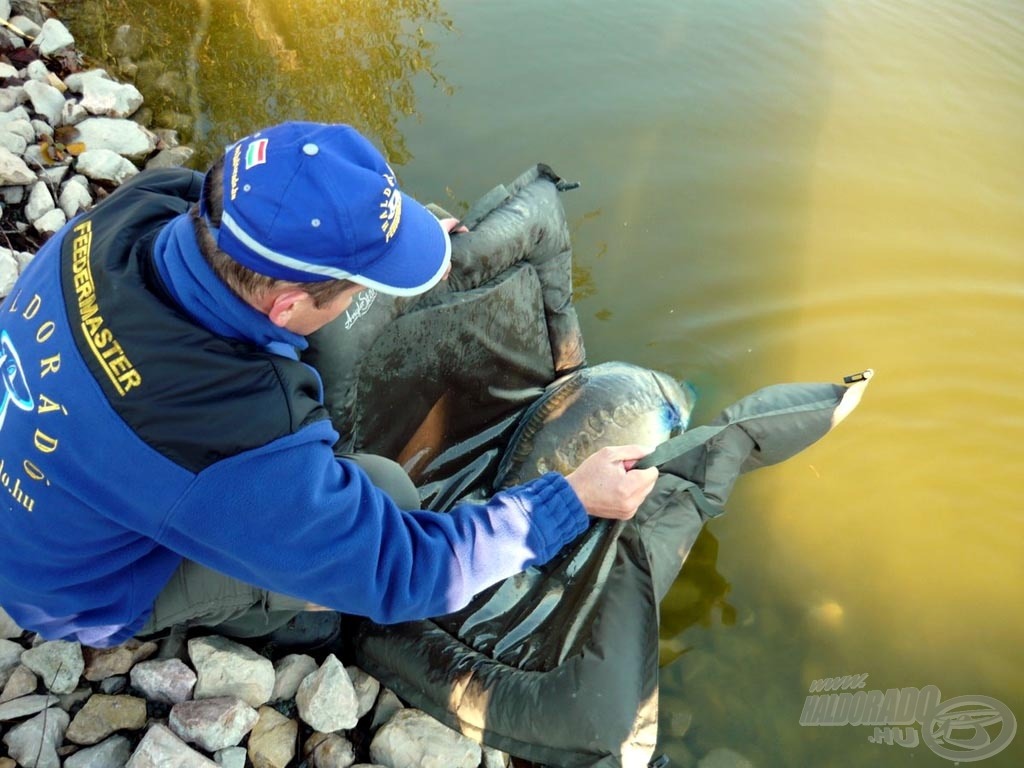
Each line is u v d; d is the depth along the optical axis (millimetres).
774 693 2225
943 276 3402
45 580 1536
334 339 2006
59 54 3832
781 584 2465
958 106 4277
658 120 4004
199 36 4234
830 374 3039
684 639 2322
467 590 1687
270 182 1280
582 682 1874
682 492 2186
